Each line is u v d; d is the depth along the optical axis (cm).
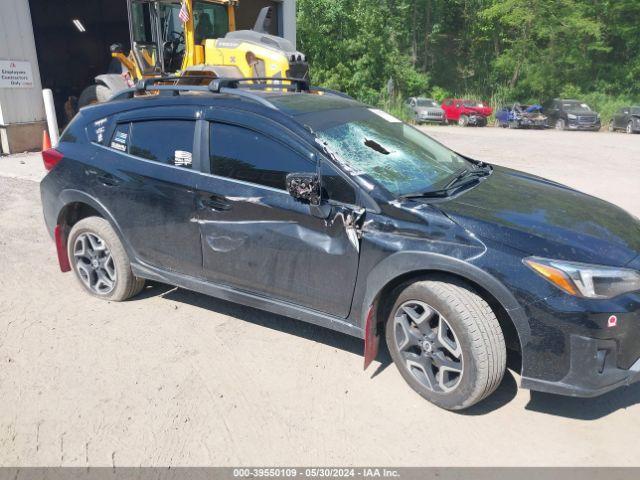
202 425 295
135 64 1070
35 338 386
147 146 400
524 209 325
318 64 3341
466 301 287
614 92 3378
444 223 297
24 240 594
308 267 337
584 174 1105
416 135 425
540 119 2705
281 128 346
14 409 307
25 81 1155
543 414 307
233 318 420
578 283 270
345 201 323
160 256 404
